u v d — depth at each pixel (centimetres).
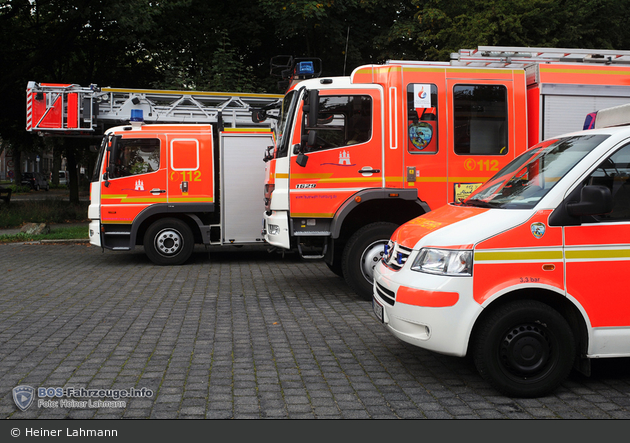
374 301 516
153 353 546
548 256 427
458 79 806
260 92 1867
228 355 541
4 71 2133
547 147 510
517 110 817
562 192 436
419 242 455
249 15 2025
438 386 458
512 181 497
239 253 1363
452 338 423
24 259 1221
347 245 799
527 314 424
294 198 783
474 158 808
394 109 791
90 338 599
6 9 1895
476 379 475
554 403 421
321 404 418
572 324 439
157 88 1880
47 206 2222
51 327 645
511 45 1705
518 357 428
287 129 796
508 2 1655
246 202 1178
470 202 509
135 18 1691
